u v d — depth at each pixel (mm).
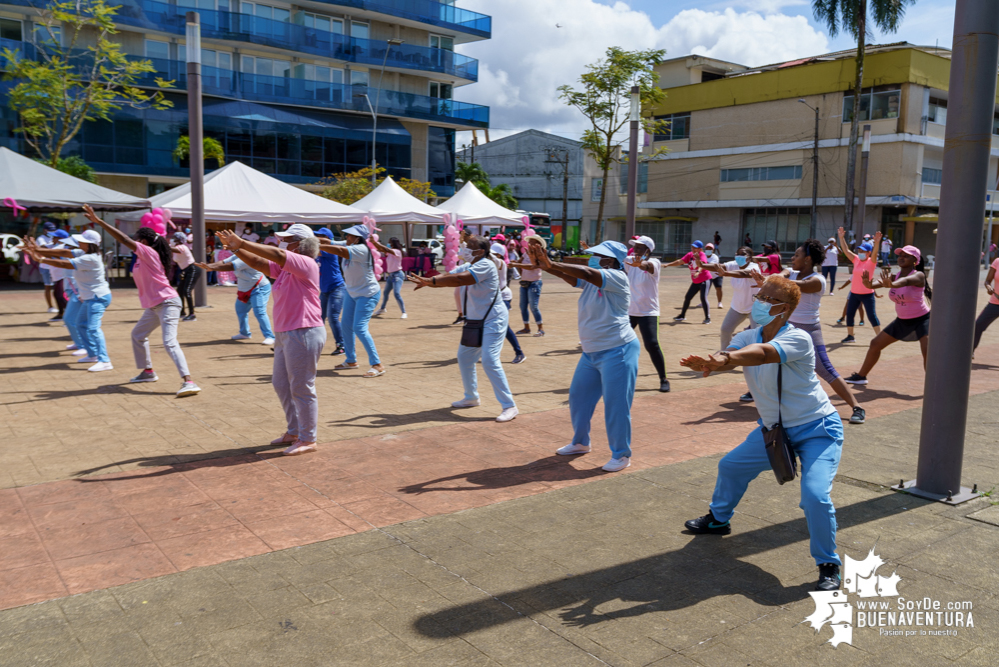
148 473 5102
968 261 4547
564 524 4293
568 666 2859
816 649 2994
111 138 31594
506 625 3160
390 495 4754
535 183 63375
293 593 3422
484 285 6637
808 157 43125
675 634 3100
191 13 14742
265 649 2951
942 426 4695
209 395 7531
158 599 3348
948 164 4535
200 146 15242
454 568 3703
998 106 41125
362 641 3020
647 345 8000
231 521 4281
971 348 4641
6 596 3359
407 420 6680
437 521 4320
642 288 7910
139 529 4145
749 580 3598
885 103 39906
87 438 5934
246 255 5203
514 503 4633
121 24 31438
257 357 9781
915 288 7859
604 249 5270
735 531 4195
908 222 41375
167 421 6496
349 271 8594
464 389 7344
